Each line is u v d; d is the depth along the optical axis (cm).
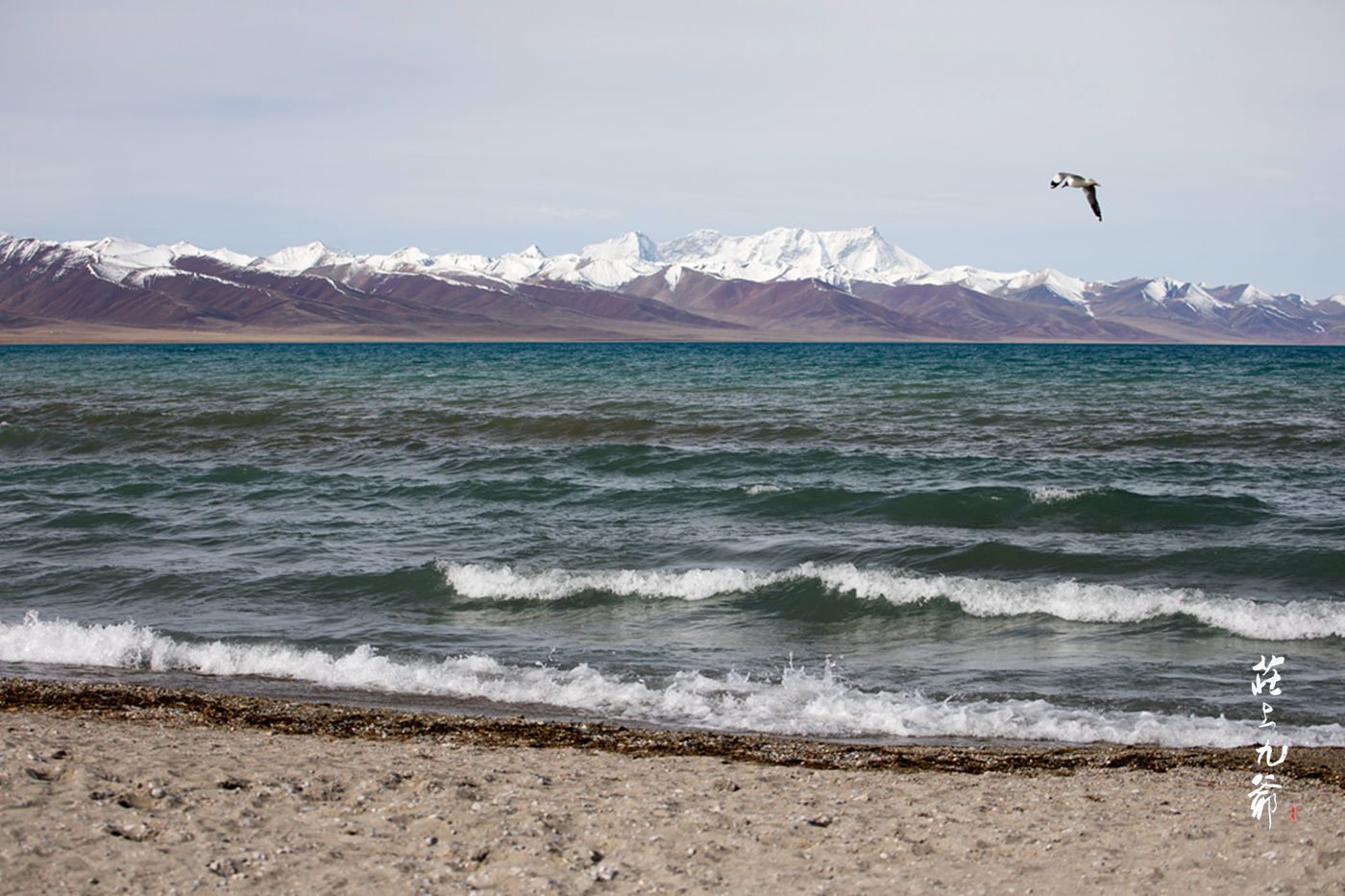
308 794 764
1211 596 1498
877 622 1480
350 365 10438
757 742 977
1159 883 630
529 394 5762
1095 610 1489
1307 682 1208
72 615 1508
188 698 1099
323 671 1246
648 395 5653
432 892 600
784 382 6875
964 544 1872
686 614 1525
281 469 2961
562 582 1625
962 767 901
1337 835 711
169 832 680
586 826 716
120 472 2748
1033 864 659
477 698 1152
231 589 1630
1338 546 1828
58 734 921
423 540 1984
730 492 2372
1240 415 4303
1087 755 945
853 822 739
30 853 636
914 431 3741
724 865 651
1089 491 2233
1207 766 904
